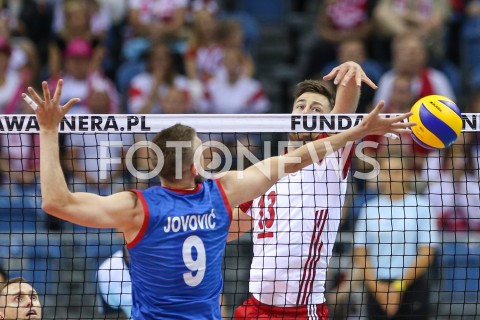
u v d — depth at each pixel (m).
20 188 33.28
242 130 20.20
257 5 49.56
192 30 42.78
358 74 20.16
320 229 20.53
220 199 18.14
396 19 42.97
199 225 17.78
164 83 38.78
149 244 17.50
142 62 41.91
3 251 31.55
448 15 45.41
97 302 31.22
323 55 42.66
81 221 16.80
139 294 17.83
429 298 29.36
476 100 38.59
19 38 43.53
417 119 19.38
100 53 39.53
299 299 20.44
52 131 16.77
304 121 20.19
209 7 44.88
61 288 31.67
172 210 17.64
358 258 29.52
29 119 20.06
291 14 49.62
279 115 20.16
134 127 20.16
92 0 43.38
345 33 42.78
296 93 21.61
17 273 31.41
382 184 29.78
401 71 38.91
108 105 37.41
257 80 44.56
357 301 29.86
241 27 42.66
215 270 18.05
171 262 17.56
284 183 20.72
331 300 30.41
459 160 32.84
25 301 20.98
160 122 20.19
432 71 39.66
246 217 21.55
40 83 40.72
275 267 20.39
